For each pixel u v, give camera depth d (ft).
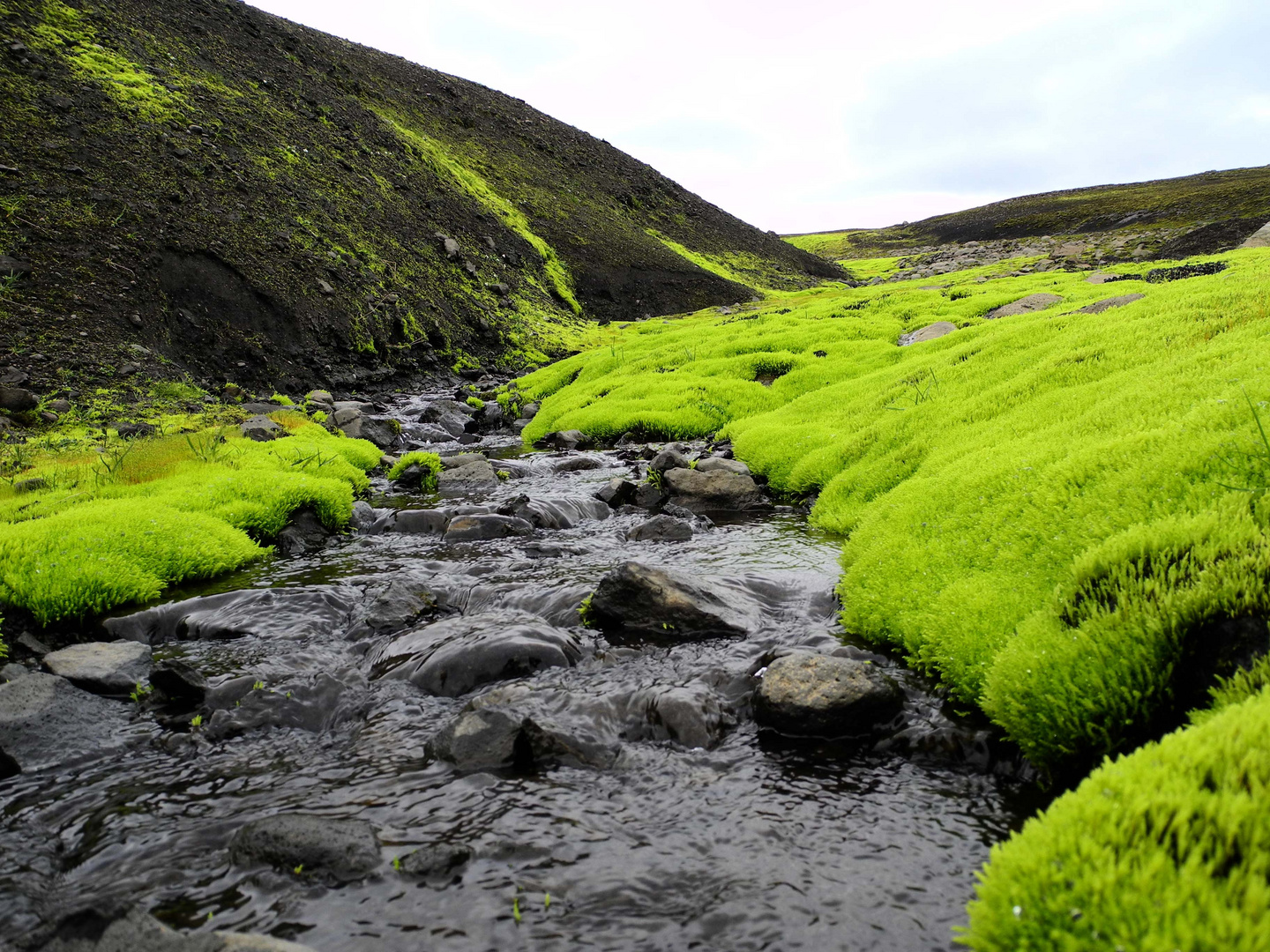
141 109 155.84
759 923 13.88
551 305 241.14
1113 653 17.57
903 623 25.58
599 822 17.13
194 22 245.65
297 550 43.50
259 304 129.49
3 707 21.08
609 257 309.83
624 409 88.28
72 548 34.19
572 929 13.88
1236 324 43.88
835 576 35.01
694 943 13.50
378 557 41.83
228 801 18.45
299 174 185.26
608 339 218.79
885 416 58.13
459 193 277.85
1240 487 20.93
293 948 12.44
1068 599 20.25
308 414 100.78
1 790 19.01
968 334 91.35
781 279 407.44
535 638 26.37
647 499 55.11
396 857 15.99
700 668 25.40
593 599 30.37
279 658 26.25
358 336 144.97
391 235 195.11
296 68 273.54
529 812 17.60
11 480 50.60
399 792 18.65
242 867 15.71
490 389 150.10
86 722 21.90
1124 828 10.62
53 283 102.78
